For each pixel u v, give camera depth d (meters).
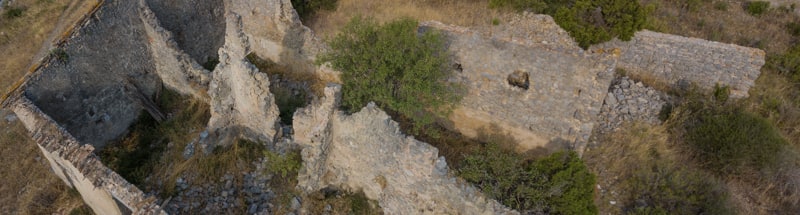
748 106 17.48
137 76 18.06
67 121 15.94
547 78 14.13
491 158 13.63
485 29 17.20
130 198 11.73
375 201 14.59
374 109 11.84
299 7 21.98
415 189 12.80
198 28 20.03
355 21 15.23
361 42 14.91
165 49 17.25
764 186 14.79
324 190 14.95
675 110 16.62
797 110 17.55
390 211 13.96
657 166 15.04
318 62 16.03
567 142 15.44
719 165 15.09
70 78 15.42
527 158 16.25
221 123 15.76
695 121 16.45
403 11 21.56
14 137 17.27
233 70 13.73
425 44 14.50
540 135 15.81
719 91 17.30
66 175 14.66
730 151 14.77
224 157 15.52
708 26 22.52
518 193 12.60
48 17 22.62
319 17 22.14
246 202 14.48
